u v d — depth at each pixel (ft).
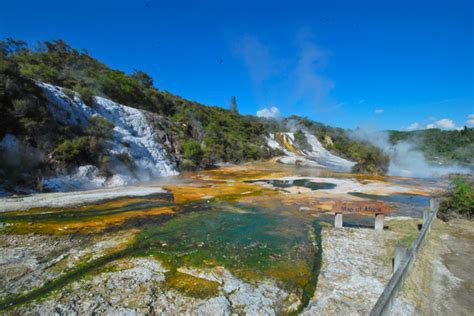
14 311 15.12
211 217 36.88
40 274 19.65
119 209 39.27
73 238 27.12
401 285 16.98
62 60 126.41
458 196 37.37
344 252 24.58
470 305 16.17
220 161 129.59
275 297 17.62
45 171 54.34
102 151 67.92
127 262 22.02
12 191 45.98
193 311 15.64
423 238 24.38
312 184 70.08
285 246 26.78
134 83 146.51
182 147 113.09
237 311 15.92
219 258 23.57
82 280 18.86
